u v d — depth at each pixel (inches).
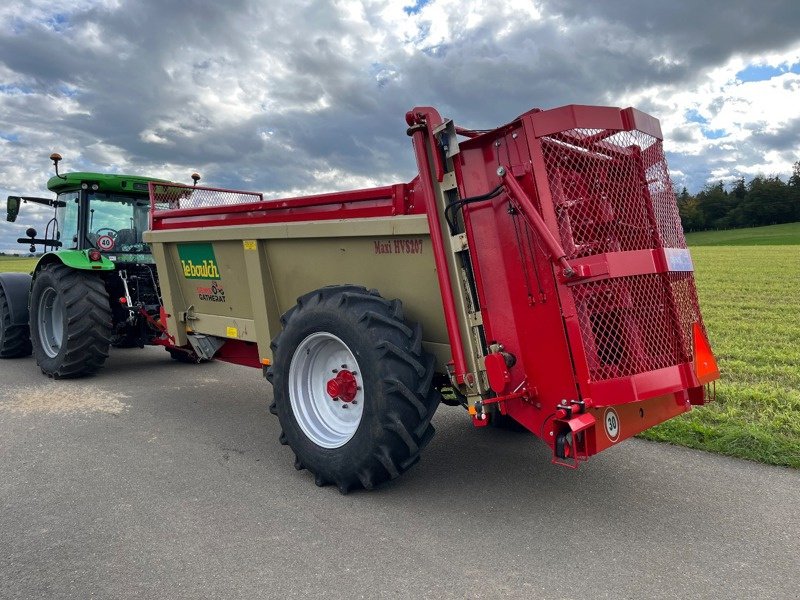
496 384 128.3
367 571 106.4
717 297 610.9
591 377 116.6
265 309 186.1
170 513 131.1
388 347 130.3
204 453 171.8
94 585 102.3
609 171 130.1
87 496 140.3
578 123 120.7
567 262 115.0
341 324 137.7
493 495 140.4
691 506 132.5
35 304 274.8
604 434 120.0
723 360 289.4
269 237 177.5
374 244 154.4
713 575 104.0
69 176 279.0
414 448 132.5
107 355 269.1
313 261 171.8
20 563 109.7
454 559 110.5
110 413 213.2
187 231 208.8
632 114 129.9
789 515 127.3
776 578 102.7
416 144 136.0
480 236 130.6
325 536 120.0
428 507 134.1
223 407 223.5
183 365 310.0
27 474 153.9
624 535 119.4
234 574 105.7
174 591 100.3
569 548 114.3
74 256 255.0
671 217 144.6
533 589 100.3
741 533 119.4
